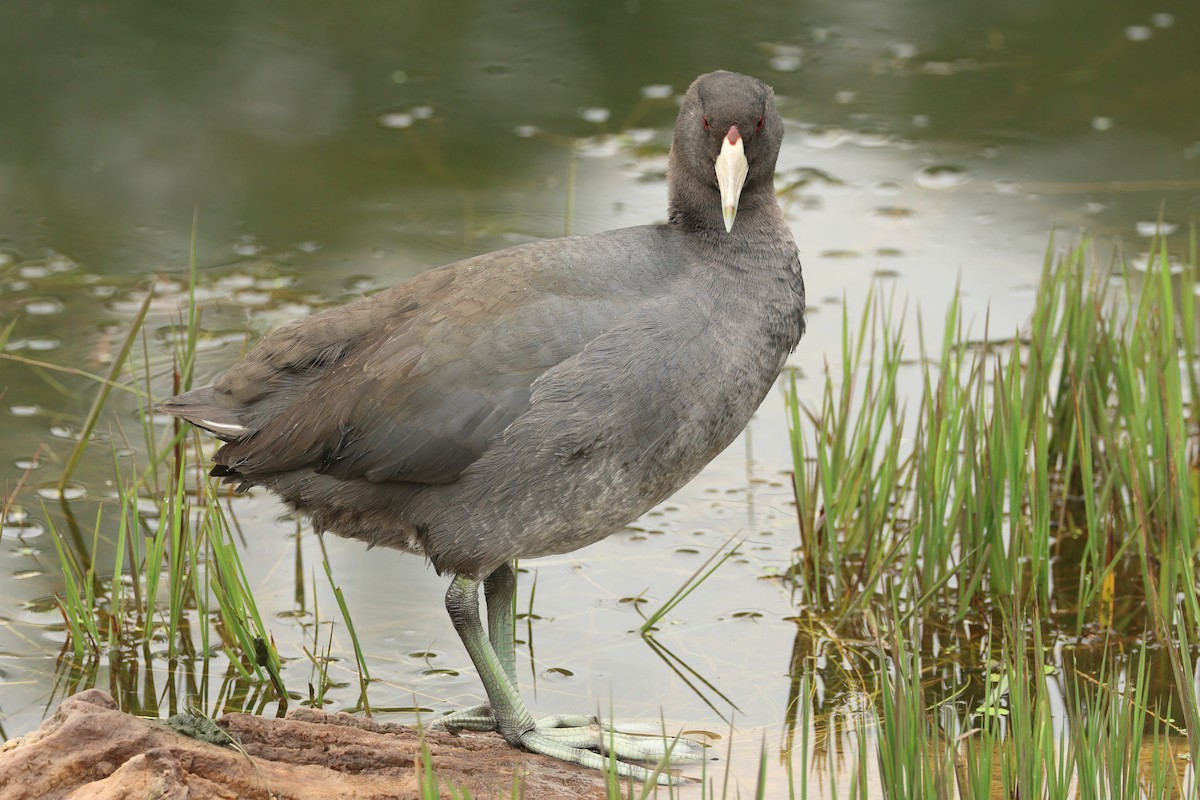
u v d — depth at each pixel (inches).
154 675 357.1
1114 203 584.7
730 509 435.8
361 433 304.2
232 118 645.9
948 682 358.0
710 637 376.5
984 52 703.1
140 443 455.8
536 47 710.5
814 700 349.1
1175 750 320.5
